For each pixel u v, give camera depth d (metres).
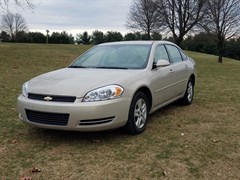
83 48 35.72
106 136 5.29
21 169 4.09
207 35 34.19
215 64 28.56
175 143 5.01
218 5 30.45
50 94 4.78
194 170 4.07
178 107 7.57
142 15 41.31
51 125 4.78
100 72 5.43
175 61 7.08
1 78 12.78
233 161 4.36
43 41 58.44
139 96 5.35
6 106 7.45
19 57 21.25
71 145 4.90
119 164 4.23
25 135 5.36
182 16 33.16
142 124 5.52
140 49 6.25
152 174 3.96
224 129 5.79
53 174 3.96
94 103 4.62
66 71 5.73
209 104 7.99
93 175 3.94
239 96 9.30
